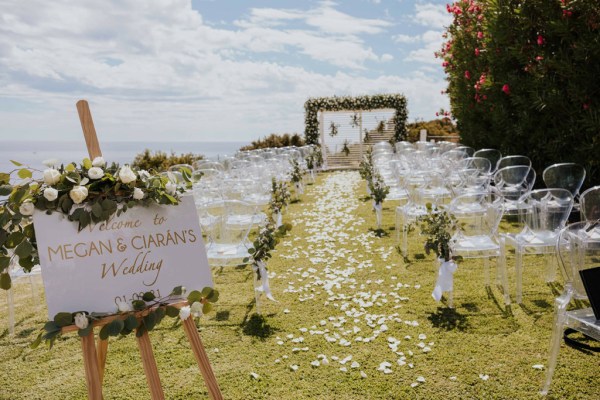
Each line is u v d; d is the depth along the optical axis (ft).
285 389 9.02
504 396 8.52
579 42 17.72
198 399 8.82
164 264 6.81
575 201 17.48
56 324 6.05
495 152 26.20
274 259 17.74
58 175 6.16
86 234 6.42
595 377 8.96
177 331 11.82
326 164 58.18
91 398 5.98
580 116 19.07
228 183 20.80
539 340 10.51
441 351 10.21
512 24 21.08
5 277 6.44
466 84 30.60
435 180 20.30
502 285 13.14
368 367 9.70
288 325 11.91
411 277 15.07
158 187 6.88
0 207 6.14
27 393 9.25
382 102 55.77
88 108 6.78
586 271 8.04
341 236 20.61
